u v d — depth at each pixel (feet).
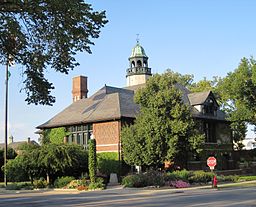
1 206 70.23
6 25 42.37
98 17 44.50
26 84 48.52
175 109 123.34
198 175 127.13
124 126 136.56
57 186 125.80
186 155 128.77
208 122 166.91
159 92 125.80
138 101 130.00
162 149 120.98
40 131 174.29
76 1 42.57
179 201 70.64
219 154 169.58
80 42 45.62
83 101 171.32
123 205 65.16
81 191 111.14
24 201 81.51
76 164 129.70
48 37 44.04
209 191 99.30
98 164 143.74
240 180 144.05
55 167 125.90
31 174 132.05
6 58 47.42
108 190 110.83
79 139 155.22
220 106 190.39
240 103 168.14
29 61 46.73
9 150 171.63
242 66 163.43
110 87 172.76
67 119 161.07
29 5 41.27
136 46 268.00
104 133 145.89
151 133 121.60
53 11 42.09
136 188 114.42
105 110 150.30
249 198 74.23
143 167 139.74
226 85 167.02
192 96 169.48
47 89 48.93
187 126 122.21
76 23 43.55
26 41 44.47
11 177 140.46
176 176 120.88
